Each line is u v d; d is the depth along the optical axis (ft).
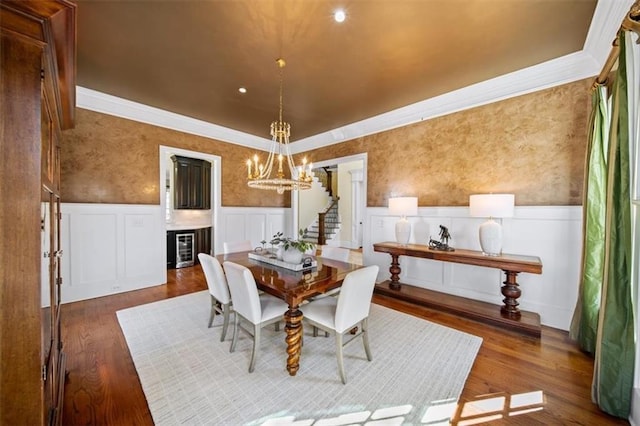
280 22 6.68
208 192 19.71
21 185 2.45
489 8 6.23
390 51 7.96
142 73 9.29
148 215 13.15
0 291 2.39
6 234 2.39
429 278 12.09
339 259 9.92
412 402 5.47
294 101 11.73
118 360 6.87
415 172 12.61
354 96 11.21
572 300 8.59
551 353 7.28
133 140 12.63
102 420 4.96
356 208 26.86
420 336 8.26
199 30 6.99
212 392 5.73
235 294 6.93
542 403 5.45
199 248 18.40
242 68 8.92
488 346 7.66
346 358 7.05
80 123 11.18
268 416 5.09
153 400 5.47
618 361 5.04
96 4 6.03
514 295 8.90
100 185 11.72
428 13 6.37
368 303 6.81
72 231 10.98
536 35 7.23
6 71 2.35
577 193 8.54
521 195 9.60
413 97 11.32
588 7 6.15
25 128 2.45
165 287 13.12
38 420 2.58
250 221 17.92
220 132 15.83
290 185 9.02
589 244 7.37
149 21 6.64
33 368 2.55
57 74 3.50
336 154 16.28
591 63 8.11
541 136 9.18
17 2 2.32
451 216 11.37
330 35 7.20
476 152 10.68
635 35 5.09
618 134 5.24
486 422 4.98
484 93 10.23
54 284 4.52
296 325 6.37
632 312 4.97
